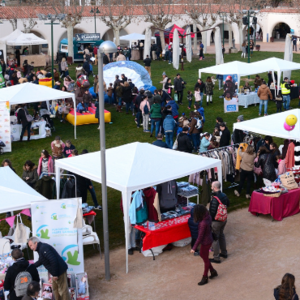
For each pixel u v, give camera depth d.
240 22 39.84
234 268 8.62
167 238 9.27
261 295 7.68
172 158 9.71
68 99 19.38
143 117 17.67
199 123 15.23
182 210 9.70
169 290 7.97
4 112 15.45
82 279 7.74
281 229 10.22
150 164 9.32
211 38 52.06
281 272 8.40
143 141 16.61
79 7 38.09
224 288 7.95
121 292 7.98
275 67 20.75
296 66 21.12
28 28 35.53
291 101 22.39
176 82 21.27
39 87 16.62
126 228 8.47
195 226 8.98
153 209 9.07
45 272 7.86
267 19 47.06
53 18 22.34
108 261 8.36
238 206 11.57
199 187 12.64
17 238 8.08
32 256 9.33
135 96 19.98
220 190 9.20
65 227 7.91
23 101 15.71
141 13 41.03
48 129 17.41
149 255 9.22
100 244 9.79
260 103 19.45
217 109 20.88
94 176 8.94
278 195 10.47
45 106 17.83
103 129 8.23
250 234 10.02
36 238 7.27
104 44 7.98
